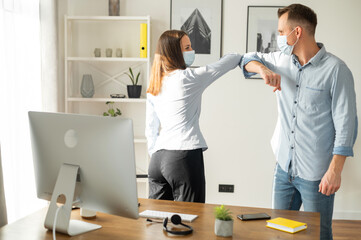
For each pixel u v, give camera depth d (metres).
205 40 4.21
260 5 4.17
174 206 2.04
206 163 4.33
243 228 1.74
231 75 4.25
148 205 2.05
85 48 4.27
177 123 2.38
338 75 2.15
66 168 1.72
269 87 4.23
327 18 4.15
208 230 1.71
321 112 2.24
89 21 4.24
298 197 2.43
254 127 4.28
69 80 4.20
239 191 4.33
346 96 2.14
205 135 4.30
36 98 3.50
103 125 1.63
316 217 1.90
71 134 1.71
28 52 3.38
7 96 3.05
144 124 4.33
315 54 2.23
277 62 2.38
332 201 2.29
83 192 1.73
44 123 1.78
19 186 3.20
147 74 4.01
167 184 2.51
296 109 2.30
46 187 1.84
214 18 4.19
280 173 2.42
